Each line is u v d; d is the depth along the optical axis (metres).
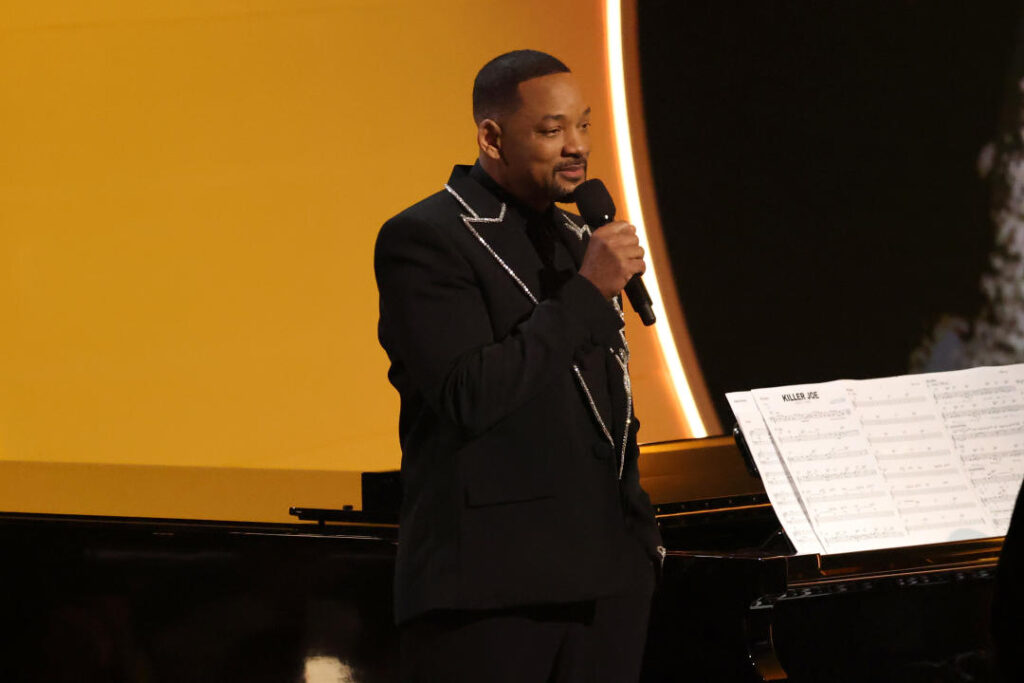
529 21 14.80
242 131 13.72
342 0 13.96
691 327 15.93
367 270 14.30
